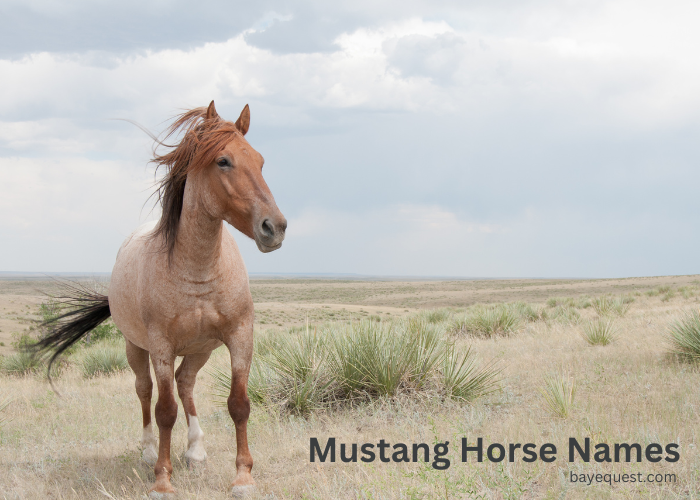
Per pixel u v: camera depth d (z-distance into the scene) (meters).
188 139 3.80
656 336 9.52
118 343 17.97
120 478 4.61
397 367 6.52
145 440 5.20
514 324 13.27
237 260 4.22
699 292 22.34
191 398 5.09
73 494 4.19
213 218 3.79
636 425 4.61
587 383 6.29
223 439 5.69
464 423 5.06
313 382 6.55
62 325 5.68
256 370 6.96
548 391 5.78
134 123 4.03
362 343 6.76
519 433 4.64
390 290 119.06
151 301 4.02
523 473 3.65
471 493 3.21
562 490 3.27
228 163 3.62
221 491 4.09
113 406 8.19
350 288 144.00
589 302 22.58
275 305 58.28
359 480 3.75
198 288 3.93
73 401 8.82
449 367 6.73
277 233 3.40
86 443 5.97
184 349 4.26
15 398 9.41
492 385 6.63
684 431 4.36
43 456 5.43
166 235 3.96
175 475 4.55
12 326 40.16
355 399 6.55
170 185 3.98
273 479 4.24
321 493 3.61
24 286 129.62
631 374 6.66
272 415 6.26
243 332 4.13
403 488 3.46
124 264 4.70
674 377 6.31
